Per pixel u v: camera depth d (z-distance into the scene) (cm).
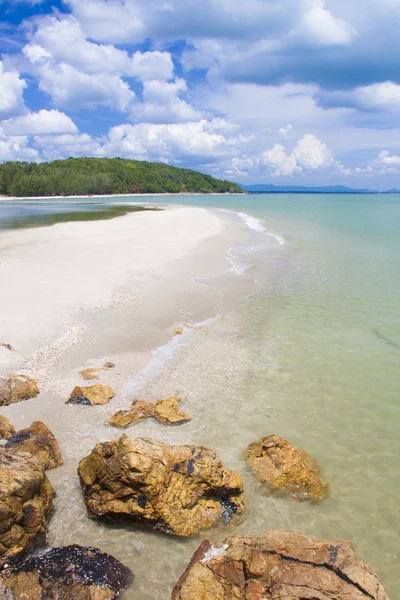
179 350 1308
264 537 578
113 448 700
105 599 563
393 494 772
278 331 1477
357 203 12131
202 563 564
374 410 1021
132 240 3200
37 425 843
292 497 755
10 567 583
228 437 902
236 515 711
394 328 1507
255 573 528
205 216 5791
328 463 845
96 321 1477
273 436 862
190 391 1077
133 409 957
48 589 558
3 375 1068
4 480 607
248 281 2142
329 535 680
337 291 1972
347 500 755
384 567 631
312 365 1234
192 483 699
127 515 671
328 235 3938
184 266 2377
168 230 3938
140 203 10631
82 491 741
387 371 1204
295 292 1952
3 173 15338
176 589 545
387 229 4462
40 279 1923
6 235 3472
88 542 655
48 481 705
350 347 1355
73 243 2988
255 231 4169
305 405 1034
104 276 2041
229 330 1480
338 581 512
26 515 613
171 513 670
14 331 1331
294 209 8244
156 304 1697
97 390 1025
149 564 623
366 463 848
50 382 1076
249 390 1091
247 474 796
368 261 2661
